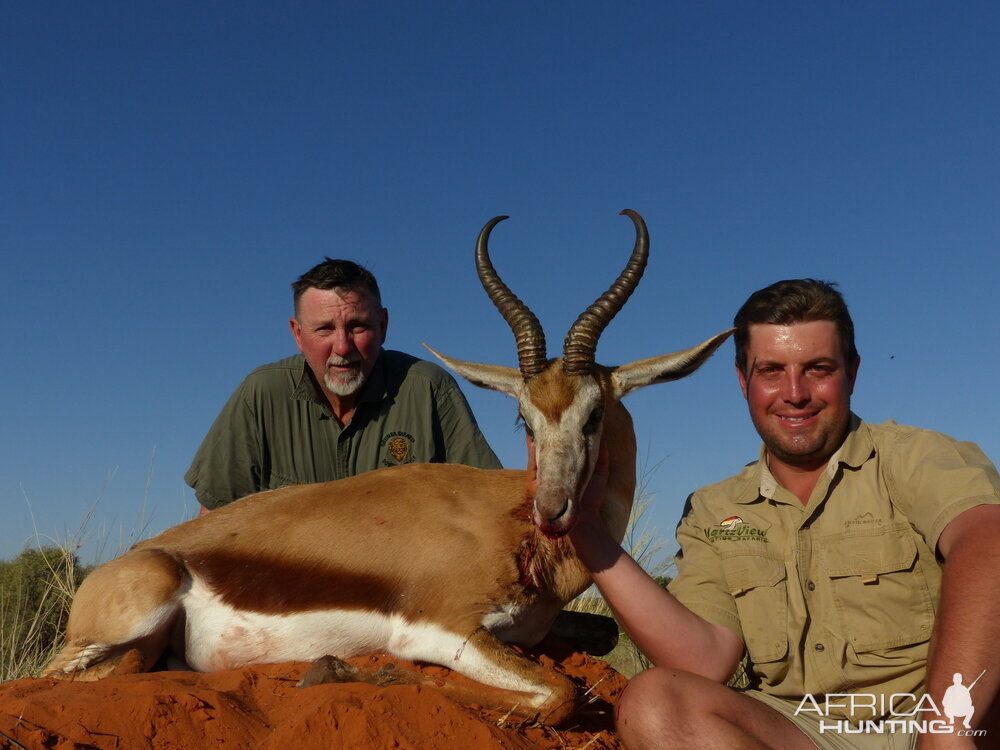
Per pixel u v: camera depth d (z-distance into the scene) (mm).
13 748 1117
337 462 2238
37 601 2533
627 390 1668
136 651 1618
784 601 1276
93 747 1177
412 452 2254
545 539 1632
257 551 1669
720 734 1078
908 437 1245
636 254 1695
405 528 1650
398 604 1604
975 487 1117
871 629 1214
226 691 1385
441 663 1551
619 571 1250
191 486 2240
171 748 1214
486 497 1708
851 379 1312
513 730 1364
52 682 1419
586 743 1395
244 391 2227
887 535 1217
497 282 1734
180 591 1651
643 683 1120
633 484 1760
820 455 1276
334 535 1663
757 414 1299
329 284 2127
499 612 1589
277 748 1219
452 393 2320
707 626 1244
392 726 1259
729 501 1355
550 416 1578
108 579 1624
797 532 1277
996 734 1056
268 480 2236
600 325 1653
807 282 1301
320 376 2193
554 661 1685
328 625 1624
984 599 966
